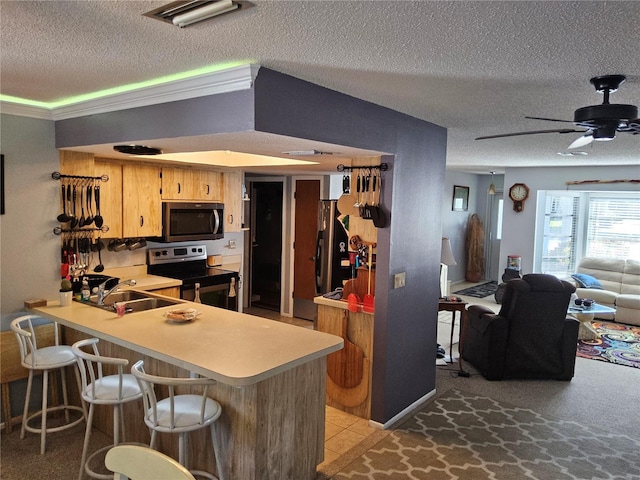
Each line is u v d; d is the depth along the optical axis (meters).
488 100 2.95
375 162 3.63
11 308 3.38
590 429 3.72
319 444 3.01
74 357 3.20
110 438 3.36
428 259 4.03
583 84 2.51
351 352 3.86
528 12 1.58
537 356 4.66
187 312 3.29
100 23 1.77
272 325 3.19
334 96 2.79
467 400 4.21
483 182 10.55
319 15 1.65
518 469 3.14
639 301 6.81
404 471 3.09
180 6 1.62
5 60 2.27
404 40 1.89
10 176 3.29
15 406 3.50
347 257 6.45
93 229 3.84
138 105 2.88
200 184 5.23
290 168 5.05
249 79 2.30
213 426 2.57
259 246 7.15
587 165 7.32
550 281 4.52
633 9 1.53
